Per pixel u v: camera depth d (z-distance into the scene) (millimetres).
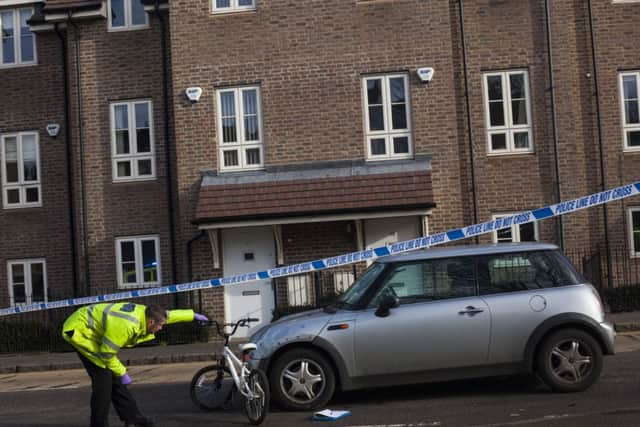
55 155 21000
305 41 18891
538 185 18891
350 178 18172
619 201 18859
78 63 20703
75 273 20703
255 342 9570
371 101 18828
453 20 19312
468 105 19031
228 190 18375
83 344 8203
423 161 18469
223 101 19156
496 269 9656
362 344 9320
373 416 8969
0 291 21000
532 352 9398
